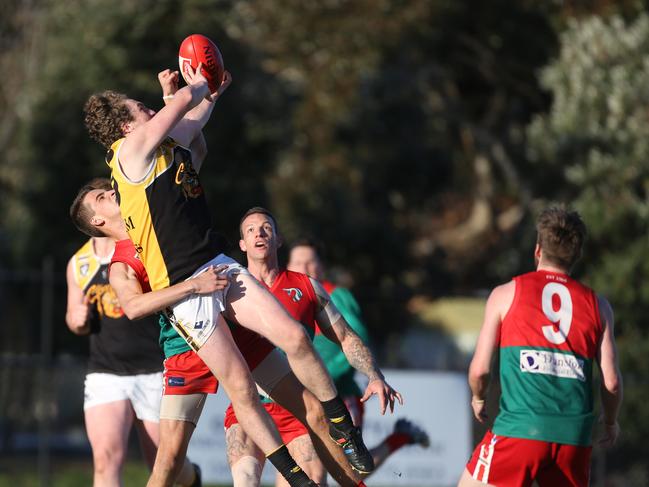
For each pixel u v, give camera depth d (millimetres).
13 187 73312
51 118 71938
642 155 68000
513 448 22547
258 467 23359
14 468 54812
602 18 77250
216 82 21719
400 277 87875
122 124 21344
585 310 23234
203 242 20750
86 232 23719
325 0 79625
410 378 45219
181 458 22156
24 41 79375
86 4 74750
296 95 84438
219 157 75250
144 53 73125
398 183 103312
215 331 20453
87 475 54469
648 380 54844
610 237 66375
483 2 81875
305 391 22172
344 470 22094
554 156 72562
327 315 23922
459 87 94500
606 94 71688
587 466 22969
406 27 79250
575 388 22812
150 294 20406
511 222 103938
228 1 77875
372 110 93625
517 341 23016
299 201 82938
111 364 27250
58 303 66000
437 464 45094
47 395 51562
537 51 85000
